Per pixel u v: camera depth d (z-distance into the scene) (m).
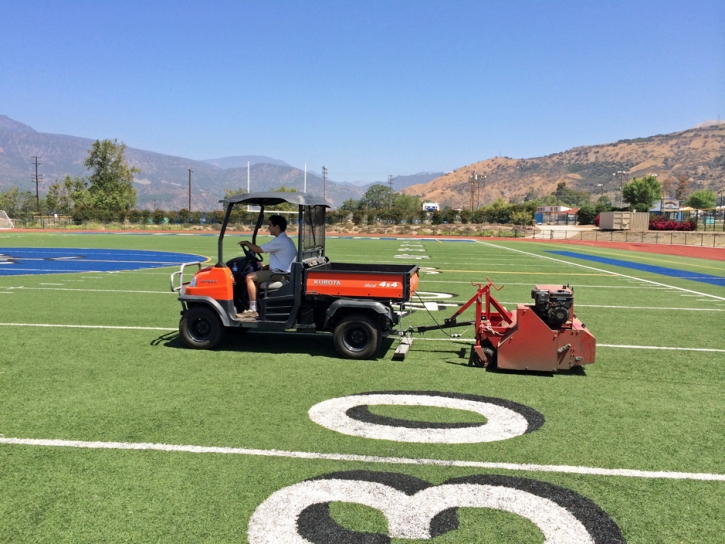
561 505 3.70
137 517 3.47
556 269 20.05
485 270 19.23
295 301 7.40
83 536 3.27
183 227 58.62
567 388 6.23
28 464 4.17
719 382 6.52
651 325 9.86
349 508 3.62
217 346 7.76
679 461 4.39
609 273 18.94
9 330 8.80
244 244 7.74
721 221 67.44
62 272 16.95
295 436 4.74
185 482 3.92
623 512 3.62
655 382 6.50
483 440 4.73
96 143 73.25
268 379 6.38
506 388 6.21
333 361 7.22
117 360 7.08
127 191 74.75
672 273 19.42
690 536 3.37
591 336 6.68
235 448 4.49
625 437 4.85
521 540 3.29
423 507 3.64
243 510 3.57
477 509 3.63
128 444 4.54
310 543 3.23
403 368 6.95
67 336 8.41
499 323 7.51
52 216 71.06
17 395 5.71
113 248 27.81
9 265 18.97
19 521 3.42
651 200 90.12
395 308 9.05
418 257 24.55
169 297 12.24
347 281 7.30
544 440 4.76
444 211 65.19
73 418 5.09
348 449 4.51
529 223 61.31
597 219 63.75
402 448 4.55
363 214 63.16
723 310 11.51
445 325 7.43
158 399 5.64
